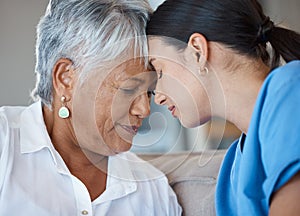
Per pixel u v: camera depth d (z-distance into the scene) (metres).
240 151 1.00
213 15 0.96
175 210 1.40
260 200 0.84
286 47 0.98
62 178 1.23
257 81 0.96
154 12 1.09
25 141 1.23
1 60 2.86
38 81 1.23
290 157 0.76
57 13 1.18
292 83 0.80
